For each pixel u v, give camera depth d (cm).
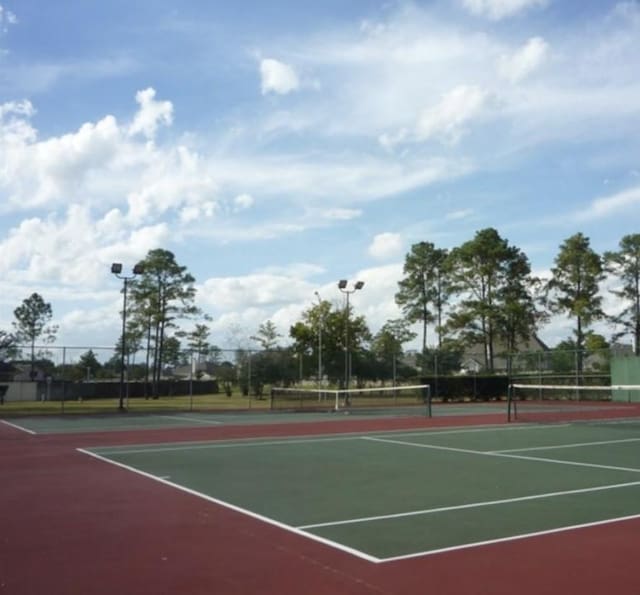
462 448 1616
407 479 1138
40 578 595
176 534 752
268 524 798
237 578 591
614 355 4306
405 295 6078
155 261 5588
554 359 4447
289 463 1350
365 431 2119
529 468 1269
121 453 1534
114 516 848
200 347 5991
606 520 807
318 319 5388
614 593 545
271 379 4619
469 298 5344
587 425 2352
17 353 4250
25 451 1582
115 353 4206
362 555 659
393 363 4475
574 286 5312
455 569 611
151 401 4541
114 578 593
